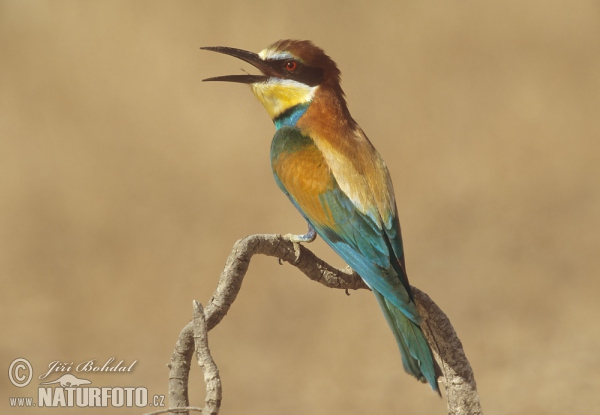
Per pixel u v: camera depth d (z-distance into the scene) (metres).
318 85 7.11
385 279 6.13
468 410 4.91
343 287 5.62
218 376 4.21
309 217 6.84
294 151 6.91
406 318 5.44
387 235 6.40
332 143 6.84
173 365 4.49
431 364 5.22
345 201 6.62
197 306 4.31
